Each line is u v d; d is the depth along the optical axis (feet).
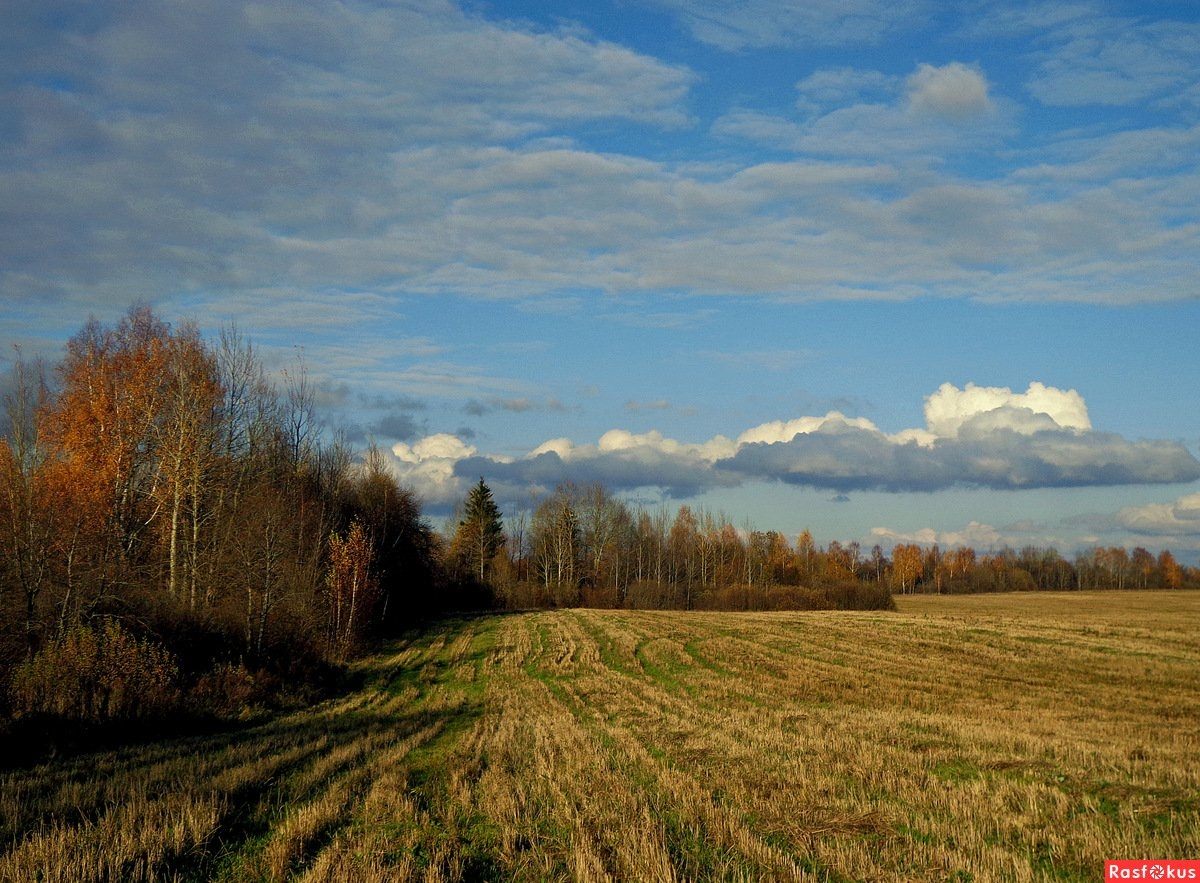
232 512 133.49
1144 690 102.47
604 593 319.06
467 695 104.01
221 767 56.39
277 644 114.01
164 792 47.47
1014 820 40.01
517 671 127.24
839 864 34.50
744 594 293.23
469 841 39.93
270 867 35.01
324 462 210.79
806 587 310.45
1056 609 304.50
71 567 90.99
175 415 127.95
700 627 198.29
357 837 39.68
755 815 42.73
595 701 94.89
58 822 41.32
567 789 50.03
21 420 131.03
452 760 59.93
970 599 410.11
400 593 220.02
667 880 32.24
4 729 61.21
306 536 164.04
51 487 101.71
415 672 127.85
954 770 52.26
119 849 35.47
